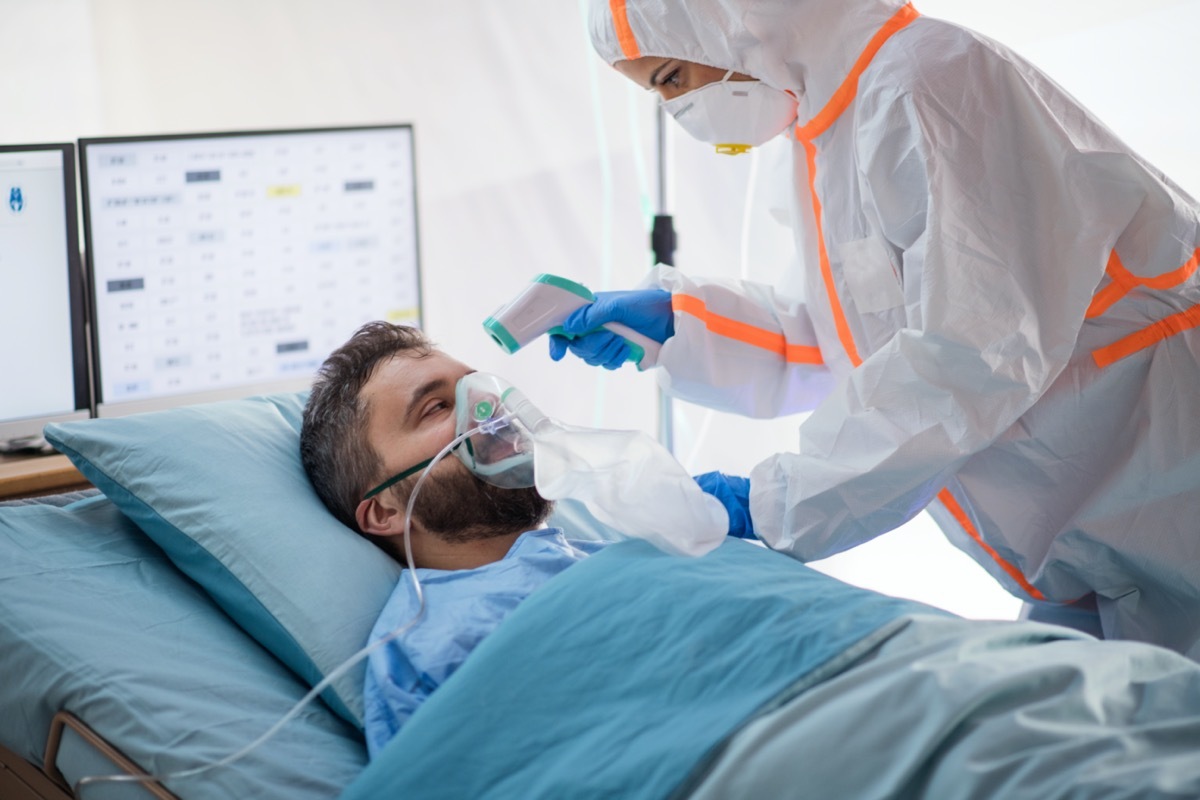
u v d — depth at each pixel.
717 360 1.76
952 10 2.36
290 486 1.58
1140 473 1.47
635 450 1.36
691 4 1.52
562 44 3.07
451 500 1.49
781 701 1.07
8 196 1.91
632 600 1.22
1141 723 1.02
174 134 2.09
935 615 1.18
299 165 2.22
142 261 2.10
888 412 1.40
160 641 1.37
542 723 1.13
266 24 2.82
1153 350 1.46
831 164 1.59
